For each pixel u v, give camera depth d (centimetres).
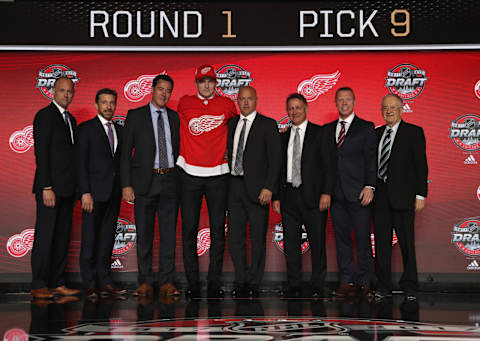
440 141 528
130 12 537
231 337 280
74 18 536
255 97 463
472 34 525
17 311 377
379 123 532
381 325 319
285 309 386
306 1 535
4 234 529
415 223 526
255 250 461
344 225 469
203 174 459
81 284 525
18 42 535
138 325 319
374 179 457
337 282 524
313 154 468
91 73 539
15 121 534
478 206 524
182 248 505
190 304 412
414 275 451
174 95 538
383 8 532
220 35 536
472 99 527
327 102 536
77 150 458
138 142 454
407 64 532
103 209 465
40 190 454
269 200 453
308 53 537
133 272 530
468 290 516
